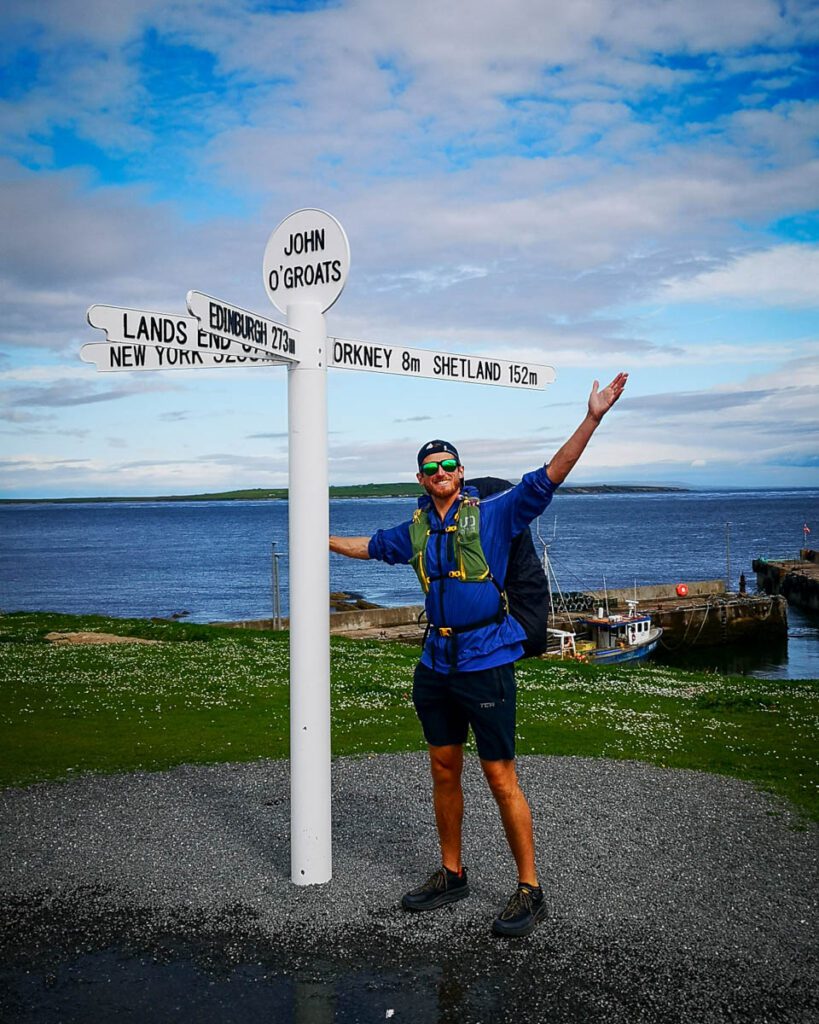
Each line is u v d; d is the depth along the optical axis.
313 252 5.43
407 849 5.99
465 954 4.52
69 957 4.51
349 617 41.53
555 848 5.98
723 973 4.30
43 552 138.12
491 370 6.13
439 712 5.00
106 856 5.88
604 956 4.48
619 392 4.53
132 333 4.54
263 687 12.48
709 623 47.97
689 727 9.93
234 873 5.57
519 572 4.95
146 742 9.10
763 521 187.25
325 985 4.22
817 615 57.66
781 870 5.60
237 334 4.62
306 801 5.34
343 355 5.47
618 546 124.81
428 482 4.92
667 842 6.10
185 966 4.41
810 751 8.74
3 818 6.64
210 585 86.06
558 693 12.41
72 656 15.94
